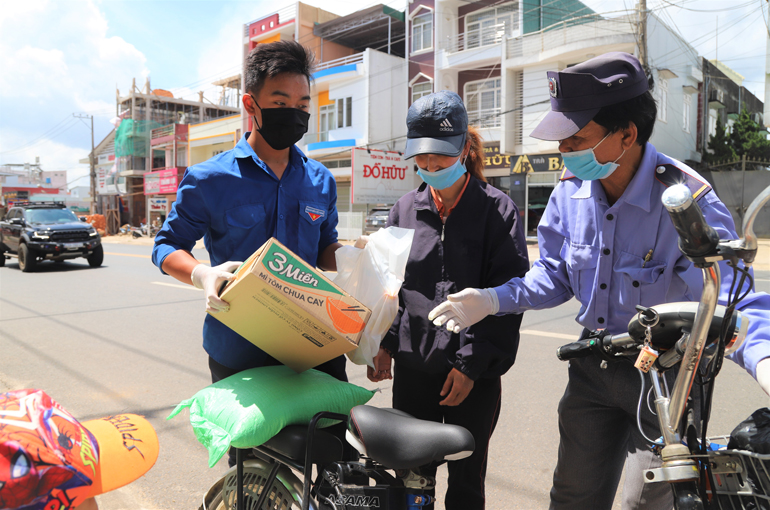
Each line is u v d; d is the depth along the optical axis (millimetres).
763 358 1110
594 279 1598
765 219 19078
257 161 1853
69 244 12906
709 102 22281
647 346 1137
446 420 1966
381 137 23203
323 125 25391
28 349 5359
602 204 1571
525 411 3652
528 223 18562
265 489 1628
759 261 13289
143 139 40156
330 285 1491
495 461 3010
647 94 1443
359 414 1438
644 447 1530
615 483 1766
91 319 6777
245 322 1536
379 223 19953
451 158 1754
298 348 1613
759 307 1252
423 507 1542
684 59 19438
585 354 1379
